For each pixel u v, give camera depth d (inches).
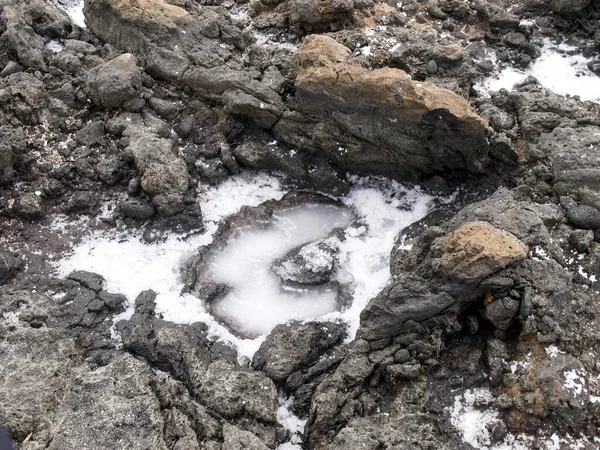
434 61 101.3
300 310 92.2
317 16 106.5
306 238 98.4
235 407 80.1
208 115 103.8
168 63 104.0
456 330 83.3
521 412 78.2
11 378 79.3
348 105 94.3
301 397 83.7
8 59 105.0
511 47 109.0
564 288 81.3
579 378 76.9
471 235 82.4
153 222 96.7
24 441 75.0
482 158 95.0
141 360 84.4
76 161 98.8
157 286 92.0
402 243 93.4
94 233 96.1
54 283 90.5
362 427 78.4
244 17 115.0
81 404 77.2
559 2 110.0
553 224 87.9
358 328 86.0
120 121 101.5
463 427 79.1
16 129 98.7
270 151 101.7
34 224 96.4
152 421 75.7
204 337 88.0
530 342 81.0
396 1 114.0
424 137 92.9
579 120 94.6
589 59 107.7
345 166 101.1
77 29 110.4
